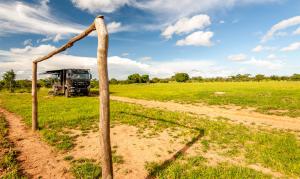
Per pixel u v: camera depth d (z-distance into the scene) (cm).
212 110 1455
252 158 614
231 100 1916
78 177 505
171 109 1505
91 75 2673
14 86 4125
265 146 707
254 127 977
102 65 389
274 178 502
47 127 961
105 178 416
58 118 1128
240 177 496
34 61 905
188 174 513
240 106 1611
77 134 848
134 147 710
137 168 558
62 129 923
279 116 1220
